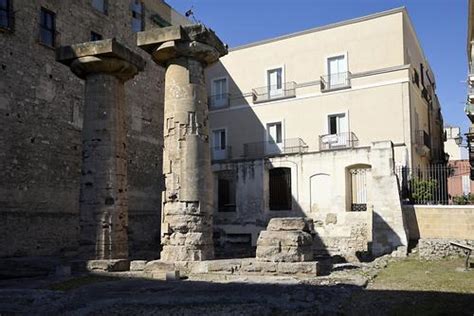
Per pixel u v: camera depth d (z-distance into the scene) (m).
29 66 23.25
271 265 13.91
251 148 34.00
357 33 30.97
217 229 31.28
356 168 28.12
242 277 13.56
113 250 16.47
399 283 12.07
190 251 15.19
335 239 26.58
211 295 10.70
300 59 33.00
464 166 43.12
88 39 27.25
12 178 21.89
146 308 9.55
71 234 24.73
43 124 23.81
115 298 10.77
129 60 17.39
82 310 9.66
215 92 36.44
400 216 19.98
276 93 34.00
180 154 15.73
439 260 17.53
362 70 30.56
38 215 23.02
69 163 25.19
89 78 17.27
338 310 8.93
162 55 16.20
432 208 20.36
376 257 20.06
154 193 32.03
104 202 16.56
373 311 8.82
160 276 14.45
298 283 12.13
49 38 24.73
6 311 9.94
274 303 9.56
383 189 20.47
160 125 33.38
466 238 19.67
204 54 16.19
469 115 27.78
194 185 15.61
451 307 9.02
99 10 28.45
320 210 28.27
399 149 28.25
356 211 27.55
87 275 15.09
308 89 32.06
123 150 17.45
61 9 25.44
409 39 31.25
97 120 16.94
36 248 22.75
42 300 10.76
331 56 31.73
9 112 22.02
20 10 22.98
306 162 29.03
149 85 32.53
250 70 35.00
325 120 31.16
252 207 30.48
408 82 28.67
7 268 17.67
